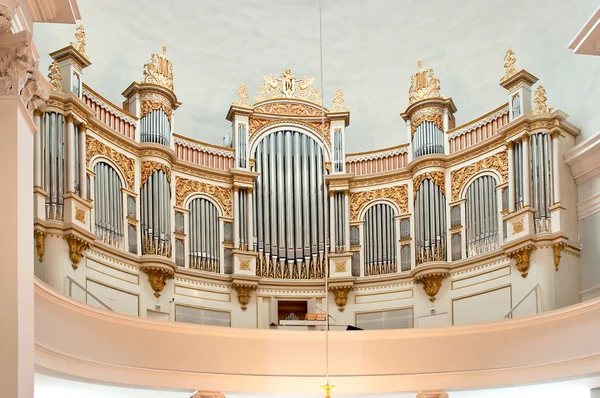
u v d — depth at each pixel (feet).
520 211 56.24
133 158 57.93
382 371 52.16
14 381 24.50
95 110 55.77
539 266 55.36
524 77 58.59
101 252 53.26
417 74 64.75
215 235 61.77
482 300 58.29
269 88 66.44
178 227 60.13
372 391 51.83
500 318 57.00
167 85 60.75
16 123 26.00
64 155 50.70
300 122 65.87
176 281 58.95
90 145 53.78
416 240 62.13
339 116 65.67
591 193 56.54
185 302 59.00
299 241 63.52
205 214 61.67
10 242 25.36
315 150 65.51
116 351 46.60
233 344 51.52
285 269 62.90
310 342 52.65
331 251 63.46
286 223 63.72
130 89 59.67
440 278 60.34
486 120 60.85
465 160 61.31
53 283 48.32
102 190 54.39
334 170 64.75
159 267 56.49
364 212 64.34
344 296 62.69
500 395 55.62
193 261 60.23
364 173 65.57
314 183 64.75
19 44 26.17
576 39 29.19
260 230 63.16
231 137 66.80
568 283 55.42
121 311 54.29
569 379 48.44
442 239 61.00
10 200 25.59
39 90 27.71
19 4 27.02
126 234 56.24
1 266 25.17
